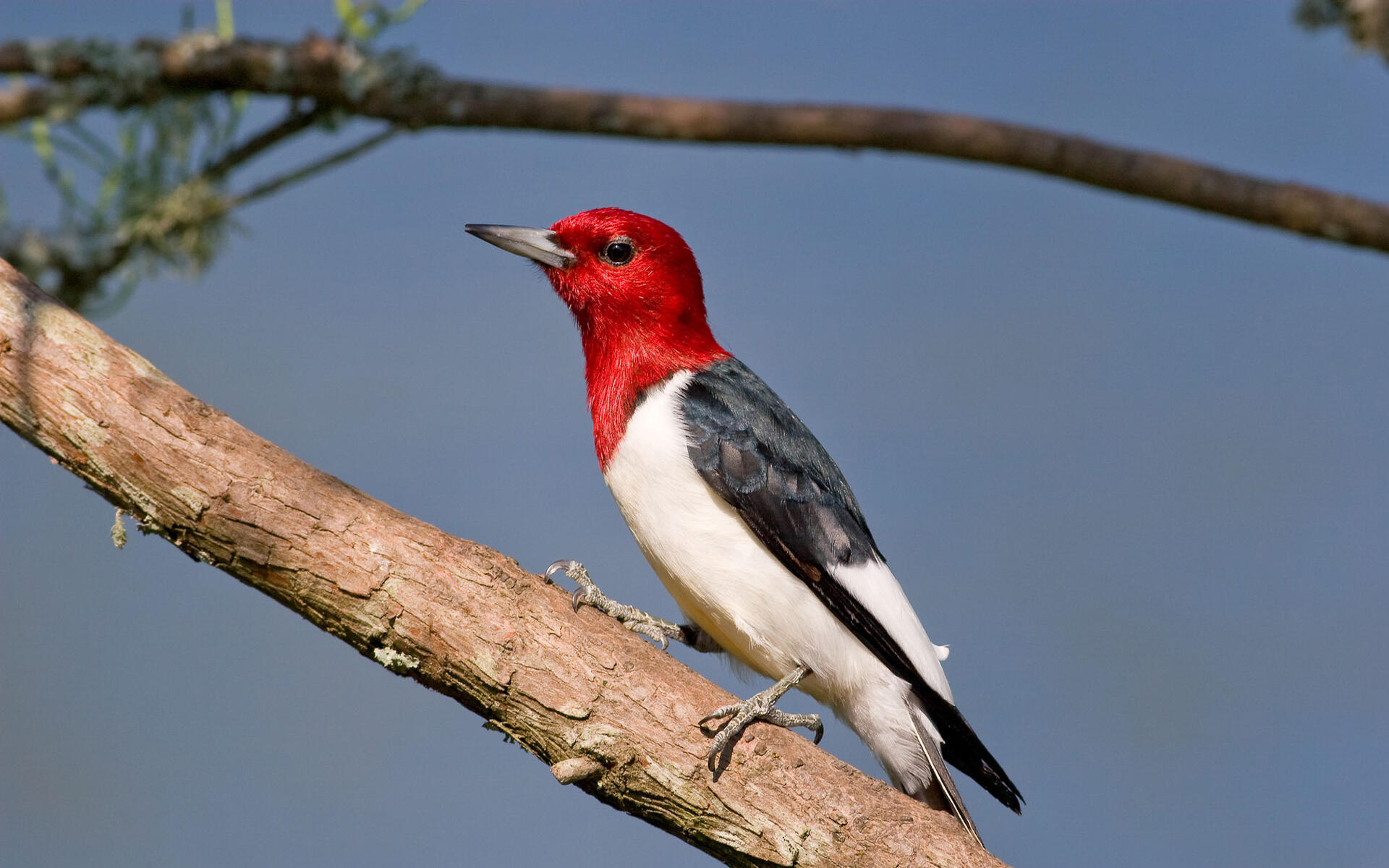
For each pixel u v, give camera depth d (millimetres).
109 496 8336
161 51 11938
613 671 8297
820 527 9852
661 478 9891
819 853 8258
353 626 8281
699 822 8320
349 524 8250
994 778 10156
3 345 8234
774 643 9789
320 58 11906
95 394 8180
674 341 10586
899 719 9852
